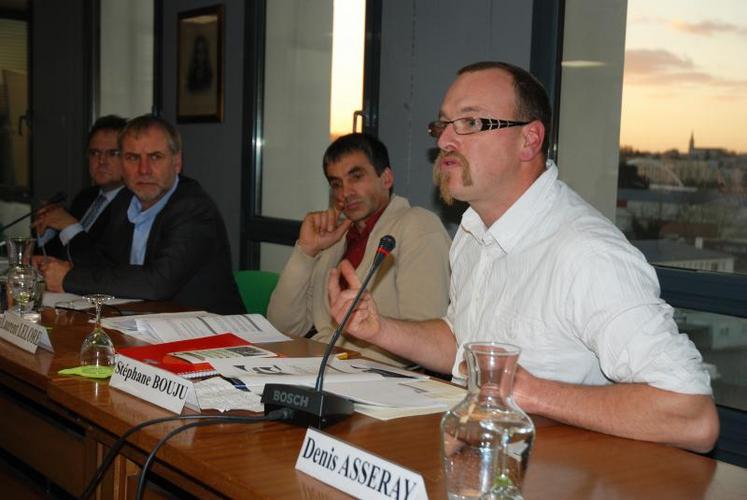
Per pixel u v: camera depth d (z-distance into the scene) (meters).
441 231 2.49
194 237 2.91
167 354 1.69
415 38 3.37
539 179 1.73
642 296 1.47
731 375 2.53
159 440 1.28
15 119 6.40
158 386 1.47
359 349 2.44
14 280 2.21
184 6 4.81
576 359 1.61
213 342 1.84
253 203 4.37
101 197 3.92
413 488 1.02
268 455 1.22
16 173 6.44
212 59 4.57
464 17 3.18
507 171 1.71
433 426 1.37
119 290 2.75
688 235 2.61
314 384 1.52
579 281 1.54
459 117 1.72
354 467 1.08
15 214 6.45
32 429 1.89
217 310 3.00
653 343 1.41
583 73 2.86
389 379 1.64
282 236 4.16
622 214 2.79
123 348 1.86
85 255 3.37
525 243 1.70
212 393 1.47
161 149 3.08
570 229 1.62
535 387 1.44
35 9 6.25
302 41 4.03
